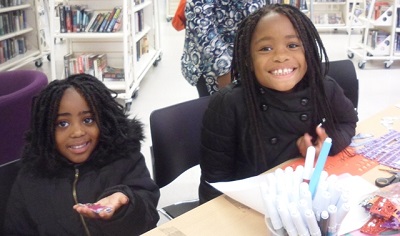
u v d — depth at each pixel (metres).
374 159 1.20
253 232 0.88
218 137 1.34
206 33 1.93
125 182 1.27
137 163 1.33
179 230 0.89
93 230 1.22
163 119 1.46
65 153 1.26
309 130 1.31
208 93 2.09
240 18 1.93
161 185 1.48
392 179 1.05
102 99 1.27
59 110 1.22
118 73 4.17
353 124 1.40
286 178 0.82
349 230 0.85
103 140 1.28
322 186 0.77
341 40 7.24
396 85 4.55
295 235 0.75
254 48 1.22
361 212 0.90
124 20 3.85
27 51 5.93
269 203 0.76
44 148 1.25
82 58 4.07
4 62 5.31
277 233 0.77
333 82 1.37
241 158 1.38
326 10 8.29
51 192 1.25
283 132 1.30
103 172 1.27
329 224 0.75
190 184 2.68
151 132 1.44
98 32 3.96
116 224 1.05
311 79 1.25
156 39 5.86
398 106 1.66
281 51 1.17
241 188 1.00
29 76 2.43
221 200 1.01
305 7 6.07
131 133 1.34
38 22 5.95
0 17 5.23
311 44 1.22
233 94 1.32
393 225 0.85
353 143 1.33
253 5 1.90
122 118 1.33
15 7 5.47
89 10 4.01
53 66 4.03
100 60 4.14
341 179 1.06
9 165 1.27
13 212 1.25
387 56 5.27
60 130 1.24
